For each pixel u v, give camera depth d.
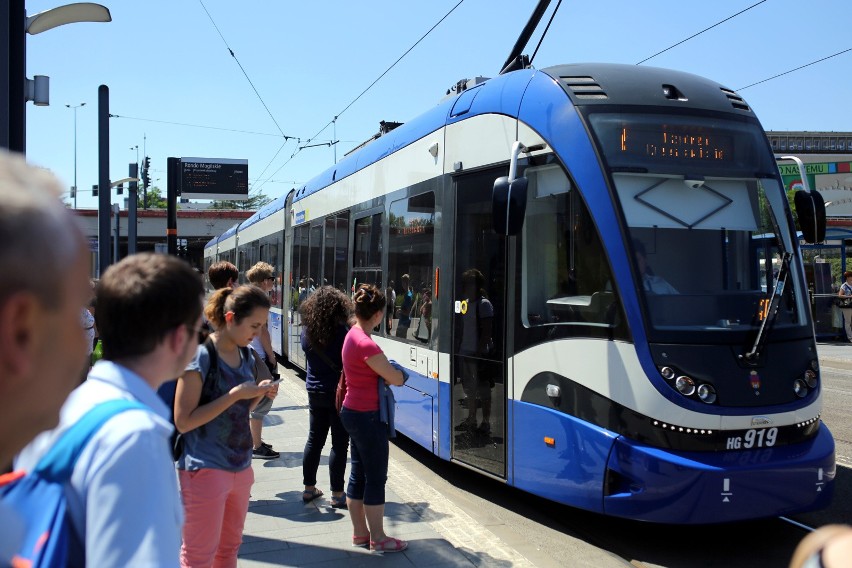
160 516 1.64
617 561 5.11
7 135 6.18
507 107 6.19
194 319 2.09
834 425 9.51
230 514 3.69
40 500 1.59
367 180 9.32
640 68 6.06
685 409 4.87
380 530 4.89
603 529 5.80
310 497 6.00
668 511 4.83
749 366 5.07
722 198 5.54
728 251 5.41
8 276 1.19
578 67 5.99
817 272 22.03
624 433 4.98
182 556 3.49
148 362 2.00
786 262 5.55
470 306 6.49
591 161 5.38
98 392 1.79
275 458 7.55
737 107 5.96
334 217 10.88
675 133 5.56
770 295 5.42
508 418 5.93
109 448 1.63
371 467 4.86
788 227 5.70
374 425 4.83
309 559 4.77
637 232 5.22
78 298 1.33
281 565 4.66
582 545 5.43
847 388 12.77
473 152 6.56
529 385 5.72
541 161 5.74
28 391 1.26
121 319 1.97
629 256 5.14
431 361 7.08
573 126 5.54
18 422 1.28
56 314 1.27
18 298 1.20
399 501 6.19
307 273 12.73
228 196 44.72
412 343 7.57
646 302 5.06
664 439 4.87
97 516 1.58
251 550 4.92
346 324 5.83
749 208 5.59
